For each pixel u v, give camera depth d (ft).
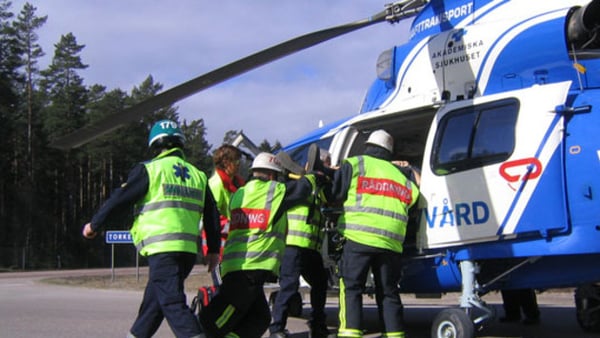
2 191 156.87
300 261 19.70
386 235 16.96
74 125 163.94
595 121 15.57
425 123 21.18
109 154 172.96
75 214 176.86
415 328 23.97
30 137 161.17
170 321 13.55
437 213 17.90
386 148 17.90
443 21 20.99
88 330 22.40
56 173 172.14
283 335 19.35
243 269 15.30
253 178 16.44
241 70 18.92
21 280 67.21
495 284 17.93
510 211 16.21
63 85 171.42
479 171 17.04
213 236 15.15
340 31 20.44
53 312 28.63
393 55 21.93
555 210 15.51
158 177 14.19
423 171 18.57
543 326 24.06
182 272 14.11
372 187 17.21
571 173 15.51
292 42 19.07
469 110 17.97
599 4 16.75
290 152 26.61
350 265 17.15
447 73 19.66
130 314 27.71
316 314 20.47
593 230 15.07
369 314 29.32
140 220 14.08
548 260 16.72
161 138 15.15
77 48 174.81
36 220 161.68
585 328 21.88
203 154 212.64
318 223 20.10
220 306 15.42
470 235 17.01
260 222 15.51
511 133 16.65
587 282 16.66
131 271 106.22
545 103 16.19
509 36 18.38
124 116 17.54
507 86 18.15
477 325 16.96
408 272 19.35
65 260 163.63
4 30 153.38
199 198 14.70
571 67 17.08
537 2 18.57
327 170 17.72
